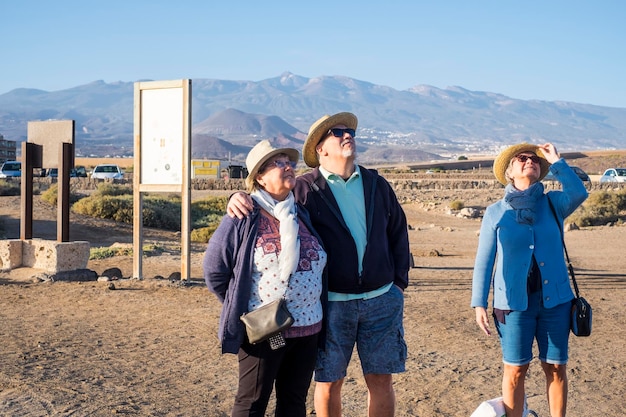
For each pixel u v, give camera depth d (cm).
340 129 512
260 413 470
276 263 462
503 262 546
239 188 5506
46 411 633
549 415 660
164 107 1459
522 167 556
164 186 1472
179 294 1310
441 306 1241
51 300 1234
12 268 1555
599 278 1675
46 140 1566
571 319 541
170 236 2770
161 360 829
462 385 754
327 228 507
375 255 509
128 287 1389
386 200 525
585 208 3850
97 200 3114
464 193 5128
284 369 483
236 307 461
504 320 548
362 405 681
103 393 692
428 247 2502
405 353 529
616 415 668
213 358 842
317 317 478
